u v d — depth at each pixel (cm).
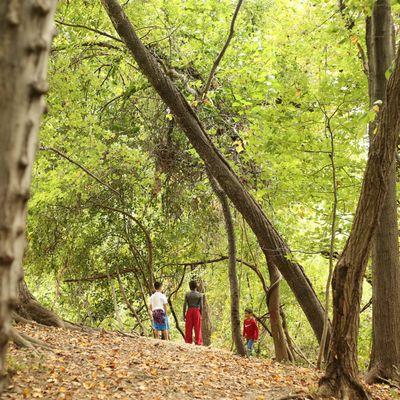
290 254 1255
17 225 203
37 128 210
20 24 204
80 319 2142
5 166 200
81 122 1479
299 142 1250
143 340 1355
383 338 1079
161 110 1773
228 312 2508
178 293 2548
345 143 1257
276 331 1523
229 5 1630
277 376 1026
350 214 1561
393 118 771
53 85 1436
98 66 1691
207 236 2002
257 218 1258
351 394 802
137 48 1179
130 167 1772
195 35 1580
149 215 2056
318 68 1491
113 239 2119
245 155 1468
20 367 809
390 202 1105
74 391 759
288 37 1526
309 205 1566
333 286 806
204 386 883
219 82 1645
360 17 1193
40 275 2073
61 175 1661
